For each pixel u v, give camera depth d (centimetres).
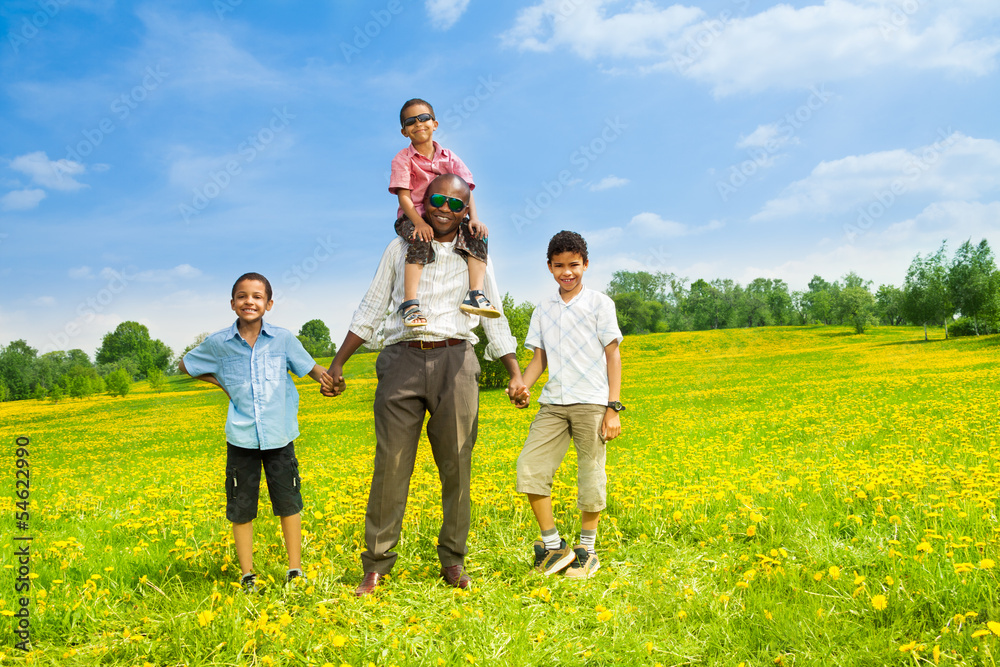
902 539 323
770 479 517
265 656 221
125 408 3725
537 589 283
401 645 230
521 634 234
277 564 339
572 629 244
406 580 310
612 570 322
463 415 310
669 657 221
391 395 308
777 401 1761
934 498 382
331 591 290
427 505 478
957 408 1049
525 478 335
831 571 266
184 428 2350
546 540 333
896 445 680
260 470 316
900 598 246
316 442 1395
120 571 335
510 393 345
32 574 312
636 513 418
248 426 305
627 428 1306
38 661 233
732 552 334
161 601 286
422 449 988
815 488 448
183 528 446
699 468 643
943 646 211
